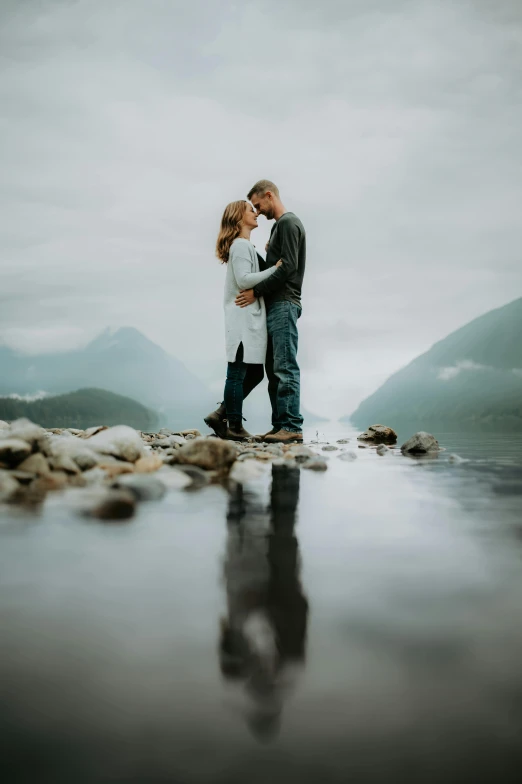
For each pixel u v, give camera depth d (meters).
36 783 0.45
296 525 1.47
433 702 0.57
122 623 0.78
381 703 0.57
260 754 0.49
